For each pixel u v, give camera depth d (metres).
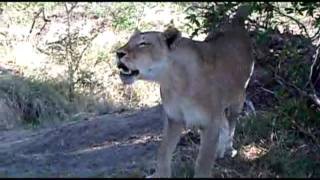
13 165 10.85
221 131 10.10
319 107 11.02
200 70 8.77
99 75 18.02
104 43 19.16
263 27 11.03
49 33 19.80
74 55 18.33
